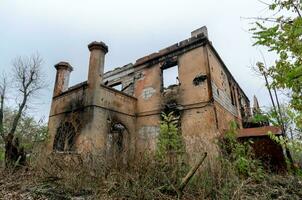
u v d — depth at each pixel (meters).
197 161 4.68
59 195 4.55
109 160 4.88
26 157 7.08
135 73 14.40
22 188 5.12
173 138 6.32
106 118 10.70
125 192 4.20
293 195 4.16
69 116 11.26
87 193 4.65
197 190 4.29
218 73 12.57
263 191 4.21
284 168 7.11
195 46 11.89
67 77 14.08
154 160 4.73
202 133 10.09
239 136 8.51
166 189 4.37
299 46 1.74
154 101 12.59
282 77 2.18
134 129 12.52
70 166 5.24
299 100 2.28
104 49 11.81
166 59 12.99
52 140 10.93
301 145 2.96
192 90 11.24
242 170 4.89
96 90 10.59
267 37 1.86
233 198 3.71
